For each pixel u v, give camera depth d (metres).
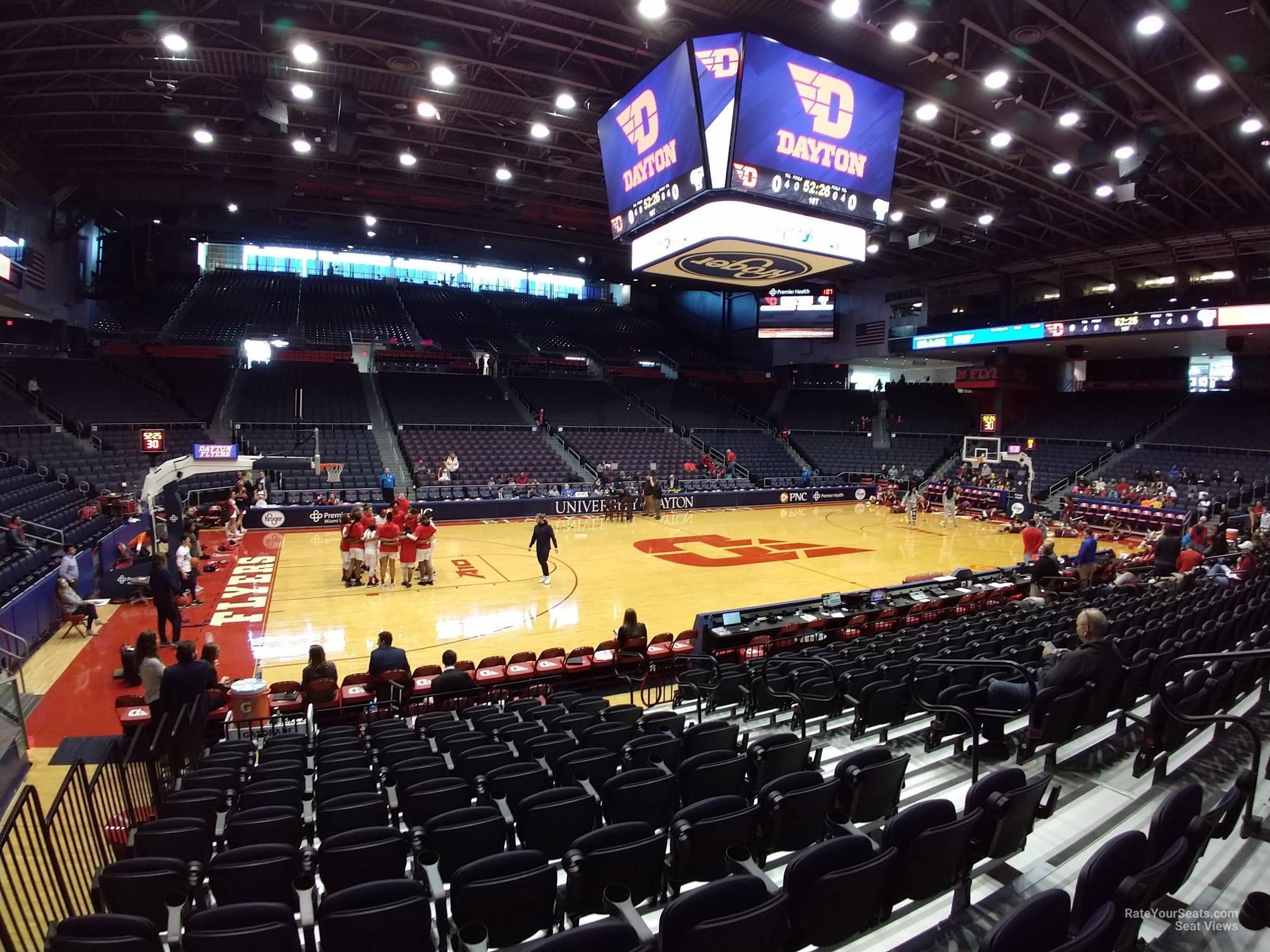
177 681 6.33
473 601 13.24
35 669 9.43
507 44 13.09
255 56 13.39
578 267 36.72
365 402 28.38
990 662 5.99
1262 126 13.24
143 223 25.41
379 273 41.53
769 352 38.31
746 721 7.19
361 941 2.82
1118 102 14.35
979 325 28.27
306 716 7.69
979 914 3.43
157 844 3.85
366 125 17.11
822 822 3.99
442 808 4.36
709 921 2.59
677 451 31.12
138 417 21.98
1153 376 31.53
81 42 12.41
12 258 17.11
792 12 11.45
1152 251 23.47
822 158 12.05
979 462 28.23
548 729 6.16
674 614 12.65
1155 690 5.75
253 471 21.88
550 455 27.84
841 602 10.98
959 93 13.88
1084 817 4.32
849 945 3.20
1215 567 12.39
